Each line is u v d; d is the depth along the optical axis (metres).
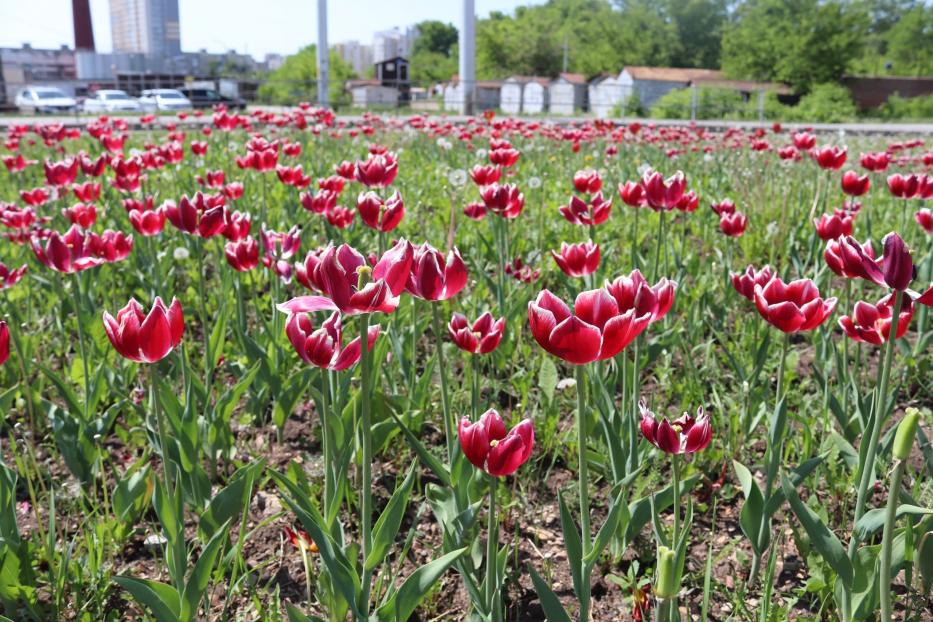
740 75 79.62
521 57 108.00
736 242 6.73
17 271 4.12
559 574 2.93
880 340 2.55
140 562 3.00
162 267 5.57
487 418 2.09
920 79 76.31
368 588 2.24
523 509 3.30
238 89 53.09
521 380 4.25
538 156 11.98
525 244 6.46
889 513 1.93
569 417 4.00
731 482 3.49
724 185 9.76
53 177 5.94
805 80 77.06
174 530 2.40
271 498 3.39
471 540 2.77
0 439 3.95
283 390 3.67
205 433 3.48
